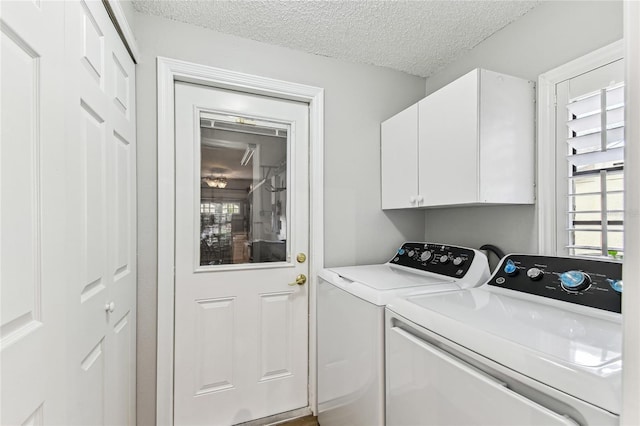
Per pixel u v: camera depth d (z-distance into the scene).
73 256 0.77
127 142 1.32
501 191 1.33
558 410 0.59
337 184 1.89
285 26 1.58
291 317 1.82
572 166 1.27
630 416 0.35
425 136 1.60
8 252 0.52
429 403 0.88
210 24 1.56
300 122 1.88
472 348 0.77
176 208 1.58
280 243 1.83
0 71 0.51
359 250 1.94
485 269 1.37
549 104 1.36
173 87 1.56
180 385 1.56
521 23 1.50
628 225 0.35
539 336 0.73
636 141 0.35
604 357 0.61
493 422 0.69
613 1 1.15
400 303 1.07
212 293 1.64
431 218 2.07
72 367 0.76
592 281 0.98
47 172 0.65
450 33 1.65
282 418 1.77
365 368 1.21
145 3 1.41
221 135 1.71
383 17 1.51
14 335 0.53
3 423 0.49
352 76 1.94
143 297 1.46
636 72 0.35
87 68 0.89
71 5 0.78
